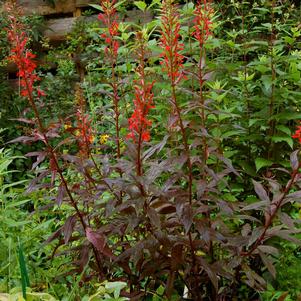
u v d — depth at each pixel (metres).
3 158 3.59
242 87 3.72
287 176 3.60
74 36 7.87
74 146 5.79
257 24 6.32
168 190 2.70
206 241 2.52
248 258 3.20
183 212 2.54
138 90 2.51
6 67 7.89
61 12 8.22
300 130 2.54
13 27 2.60
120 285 2.43
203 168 2.58
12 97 7.34
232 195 3.43
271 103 3.46
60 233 2.72
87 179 2.94
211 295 3.11
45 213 3.68
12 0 2.65
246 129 3.55
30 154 2.61
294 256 3.46
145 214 2.58
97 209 2.81
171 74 2.58
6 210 3.33
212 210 3.38
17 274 3.10
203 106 2.67
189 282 2.94
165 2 2.56
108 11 3.24
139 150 2.50
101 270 2.88
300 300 2.83
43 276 3.16
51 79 7.16
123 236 2.96
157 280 2.98
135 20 7.27
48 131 2.65
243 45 4.11
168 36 2.55
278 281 3.21
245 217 2.74
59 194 2.62
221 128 3.31
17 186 6.05
